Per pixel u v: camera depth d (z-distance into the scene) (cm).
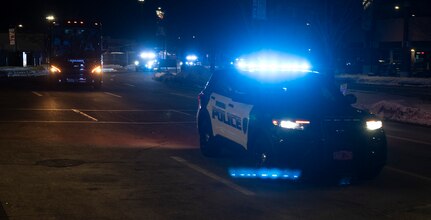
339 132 785
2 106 1908
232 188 785
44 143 1148
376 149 805
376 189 796
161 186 789
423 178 877
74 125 1445
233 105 925
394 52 5194
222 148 1038
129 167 920
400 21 5081
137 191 756
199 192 758
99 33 2991
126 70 7181
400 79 4056
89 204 684
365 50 5266
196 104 2161
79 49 2966
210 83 1066
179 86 3441
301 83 941
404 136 1383
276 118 796
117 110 1861
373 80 4128
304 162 777
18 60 6538
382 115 1797
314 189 789
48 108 1869
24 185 778
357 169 802
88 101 2184
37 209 659
